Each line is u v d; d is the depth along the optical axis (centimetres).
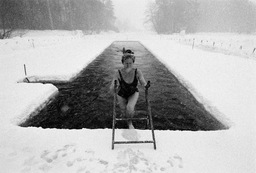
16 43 1711
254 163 259
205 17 6122
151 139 319
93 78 859
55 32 4603
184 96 624
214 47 1802
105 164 256
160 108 532
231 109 461
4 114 439
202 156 276
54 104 570
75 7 5691
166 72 967
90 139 319
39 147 297
